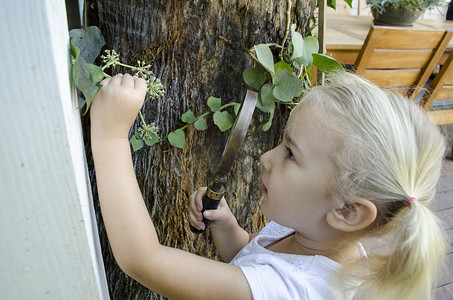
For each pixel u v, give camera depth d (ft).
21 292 1.34
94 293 1.47
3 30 0.96
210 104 2.55
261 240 2.75
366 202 1.96
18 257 1.27
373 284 2.08
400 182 1.98
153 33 2.33
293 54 2.37
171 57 2.44
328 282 2.09
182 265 1.95
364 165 1.96
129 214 1.74
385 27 5.98
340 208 2.06
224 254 2.91
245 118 1.95
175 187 2.82
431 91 7.50
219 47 2.51
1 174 1.12
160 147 2.67
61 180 1.20
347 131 1.98
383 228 2.11
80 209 1.27
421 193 2.07
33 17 0.97
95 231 1.79
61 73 1.14
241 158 3.00
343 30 7.79
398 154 1.98
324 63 2.56
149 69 2.43
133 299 3.11
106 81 1.77
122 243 1.78
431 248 1.94
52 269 1.34
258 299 1.98
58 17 1.20
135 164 2.68
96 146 1.71
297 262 2.18
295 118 2.17
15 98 1.04
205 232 3.14
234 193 3.12
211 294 1.98
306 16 2.74
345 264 2.16
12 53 0.99
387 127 1.99
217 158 2.87
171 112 2.58
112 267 2.98
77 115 1.61
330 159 2.01
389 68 6.84
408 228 1.92
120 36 2.32
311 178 2.05
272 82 2.48
